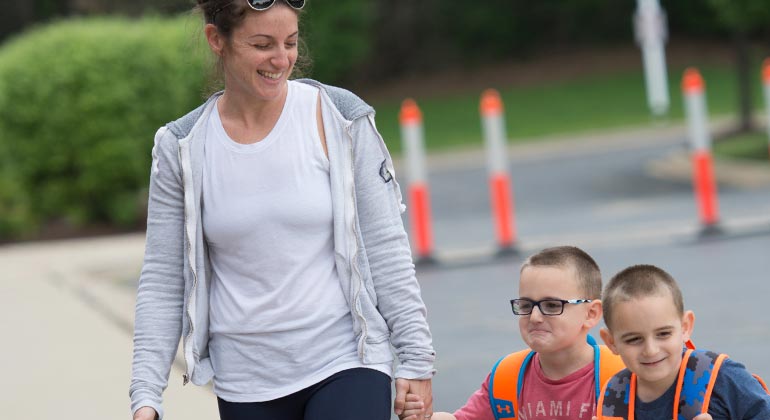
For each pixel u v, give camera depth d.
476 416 10.27
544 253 9.60
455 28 114.81
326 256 9.12
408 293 9.22
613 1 112.88
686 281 24.72
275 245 8.99
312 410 8.95
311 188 9.02
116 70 50.69
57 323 25.48
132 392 9.26
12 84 50.38
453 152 77.62
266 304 9.01
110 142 50.44
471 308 23.91
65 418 16.47
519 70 112.50
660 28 44.56
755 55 98.50
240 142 9.10
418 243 31.47
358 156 9.19
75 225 52.12
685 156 56.22
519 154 71.25
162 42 51.19
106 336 23.30
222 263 9.23
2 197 50.50
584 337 9.62
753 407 8.47
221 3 8.76
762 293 22.41
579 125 84.06
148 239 9.41
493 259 31.27
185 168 9.14
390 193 9.33
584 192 50.41
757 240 29.83
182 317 9.46
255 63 8.79
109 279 34.22
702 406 8.51
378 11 113.88
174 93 51.19
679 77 101.31
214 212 9.09
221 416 9.39
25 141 50.78
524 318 9.61
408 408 9.19
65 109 50.38
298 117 9.16
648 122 80.88
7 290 32.44
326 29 103.06
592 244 32.06
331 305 9.06
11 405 17.53
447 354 19.52
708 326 19.78
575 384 9.61
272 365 9.06
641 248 30.45
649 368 8.54
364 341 9.02
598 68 109.25
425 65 115.31
